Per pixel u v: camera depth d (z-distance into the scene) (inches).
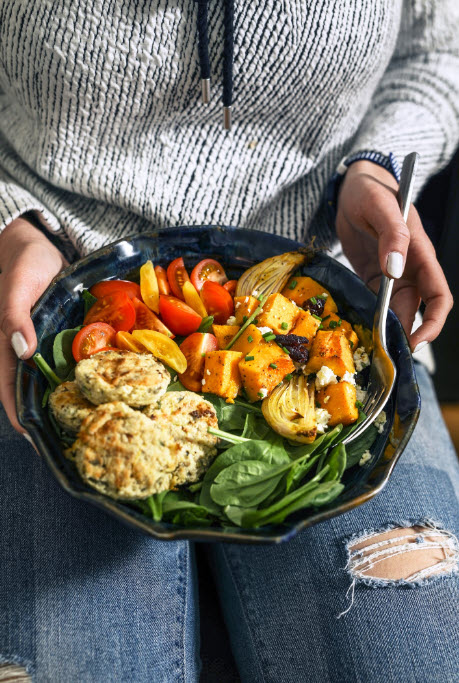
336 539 41.8
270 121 47.7
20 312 36.8
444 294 42.6
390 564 40.2
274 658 39.0
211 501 32.8
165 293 42.1
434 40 56.4
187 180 47.8
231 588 44.1
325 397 36.5
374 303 39.6
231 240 43.0
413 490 44.8
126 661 37.0
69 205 50.0
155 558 41.2
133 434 31.1
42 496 41.6
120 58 41.9
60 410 33.0
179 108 45.6
